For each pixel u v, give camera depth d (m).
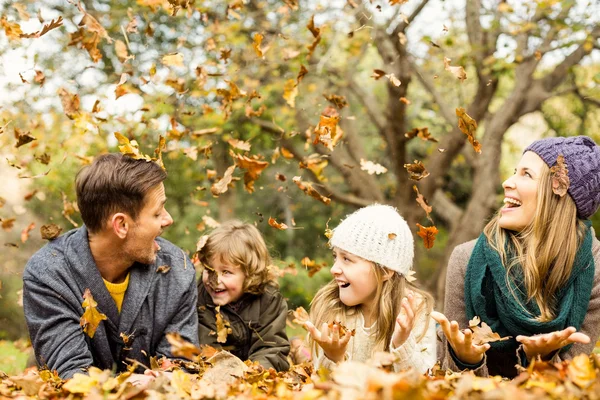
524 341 2.17
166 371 2.48
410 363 2.41
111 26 5.95
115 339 2.72
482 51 8.21
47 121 5.85
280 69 8.19
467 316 2.77
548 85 8.79
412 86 11.02
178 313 2.84
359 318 2.85
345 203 9.46
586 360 1.76
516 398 1.45
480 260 2.71
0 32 3.70
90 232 2.66
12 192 8.04
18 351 5.82
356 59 9.12
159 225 2.68
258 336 3.24
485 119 9.72
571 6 7.27
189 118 5.80
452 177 12.41
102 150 5.90
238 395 1.88
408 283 3.01
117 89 3.09
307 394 1.62
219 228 3.43
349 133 9.40
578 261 2.57
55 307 2.61
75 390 1.90
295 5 4.47
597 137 9.50
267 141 8.20
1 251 7.75
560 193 2.54
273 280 3.51
